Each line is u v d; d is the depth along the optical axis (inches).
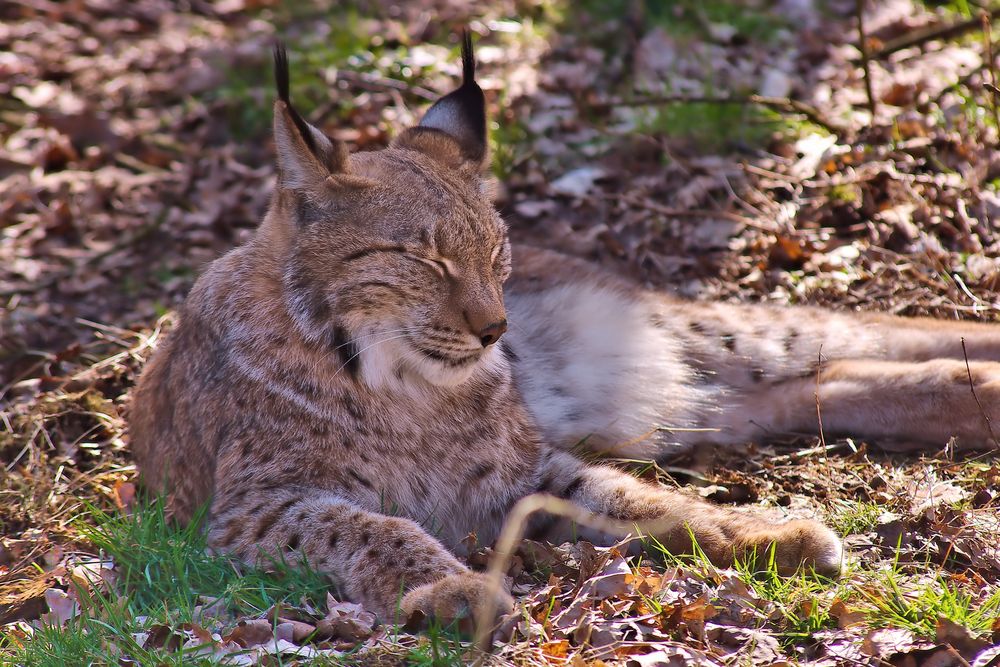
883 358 384.2
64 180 584.7
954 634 234.5
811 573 266.4
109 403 394.9
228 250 327.6
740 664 231.5
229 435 294.4
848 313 395.2
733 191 495.5
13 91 680.4
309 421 288.5
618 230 482.0
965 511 294.2
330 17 711.1
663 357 372.5
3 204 568.4
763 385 375.6
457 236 279.3
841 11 637.9
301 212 285.6
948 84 539.2
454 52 643.5
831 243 455.2
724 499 321.7
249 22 752.3
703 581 265.0
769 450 354.9
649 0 658.2
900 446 350.6
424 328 280.1
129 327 463.5
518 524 254.7
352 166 288.2
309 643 246.5
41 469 356.2
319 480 289.0
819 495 318.7
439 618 242.5
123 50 730.8
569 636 243.8
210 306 310.2
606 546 295.3
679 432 366.0
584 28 652.1
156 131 628.4
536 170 528.4
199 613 262.7
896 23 606.5
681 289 443.2
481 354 286.5
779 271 446.3
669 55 613.9
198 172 579.5
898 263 439.5
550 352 364.8
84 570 282.2
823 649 238.5
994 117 481.7
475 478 302.8
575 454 353.7
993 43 553.6
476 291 279.3
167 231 535.8
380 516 273.6
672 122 543.2
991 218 457.1
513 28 664.4
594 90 596.1
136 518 298.4
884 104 542.9
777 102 531.8
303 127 280.5
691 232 476.7
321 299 284.2
